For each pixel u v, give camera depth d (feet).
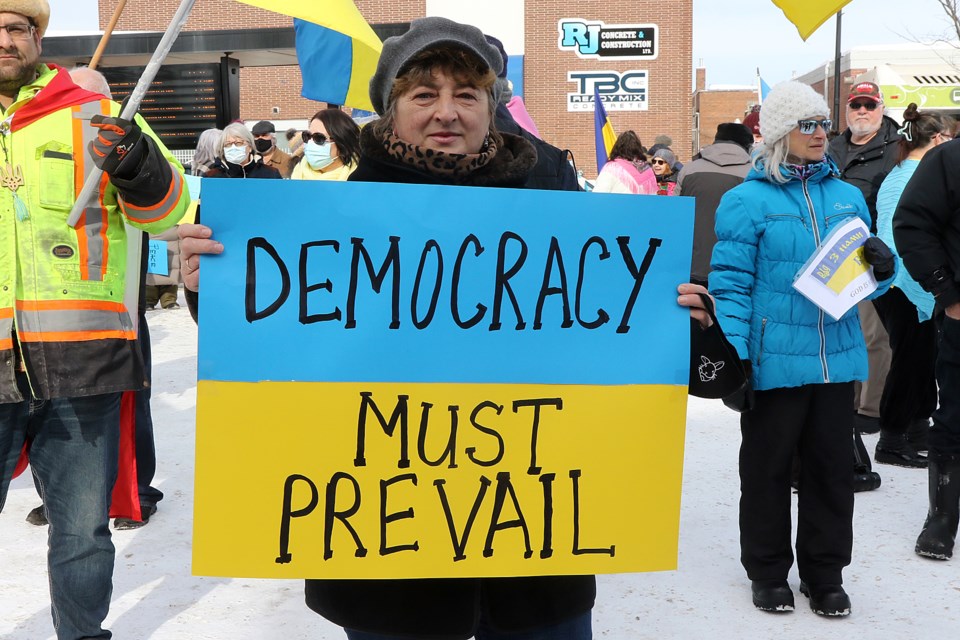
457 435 6.37
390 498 6.31
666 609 11.62
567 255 6.49
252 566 6.20
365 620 6.32
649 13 92.07
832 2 8.82
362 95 19.31
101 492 9.11
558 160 7.40
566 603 6.50
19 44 8.74
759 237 11.32
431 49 6.06
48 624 11.19
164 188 7.97
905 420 17.63
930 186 12.51
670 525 6.59
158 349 29.73
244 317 6.23
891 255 11.06
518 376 6.44
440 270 6.39
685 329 6.59
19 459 9.40
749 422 11.62
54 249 8.78
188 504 15.51
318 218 6.28
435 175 6.41
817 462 11.43
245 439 6.21
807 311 11.19
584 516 6.47
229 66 42.86
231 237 6.23
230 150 19.17
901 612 11.50
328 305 6.30
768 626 11.14
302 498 6.23
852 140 20.03
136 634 10.89
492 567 6.35
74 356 8.76
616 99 93.30
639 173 22.13
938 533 13.15
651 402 6.56
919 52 94.02
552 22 92.58
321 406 6.26
